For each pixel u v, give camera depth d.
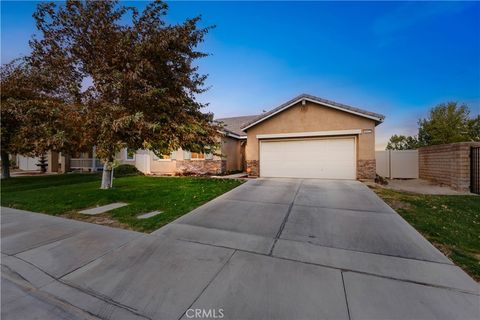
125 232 4.34
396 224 4.53
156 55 6.75
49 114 6.68
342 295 2.38
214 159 13.94
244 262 3.12
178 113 7.16
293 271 2.87
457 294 2.37
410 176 13.02
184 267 3.03
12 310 2.40
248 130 11.94
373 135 10.02
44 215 5.62
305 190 7.87
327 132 10.61
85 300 2.49
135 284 2.70
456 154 9.10
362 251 3.40
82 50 7.25
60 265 3.20
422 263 3.03
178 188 8.77
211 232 4.24
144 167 15.56
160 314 2.21
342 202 6.26
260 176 11.84
